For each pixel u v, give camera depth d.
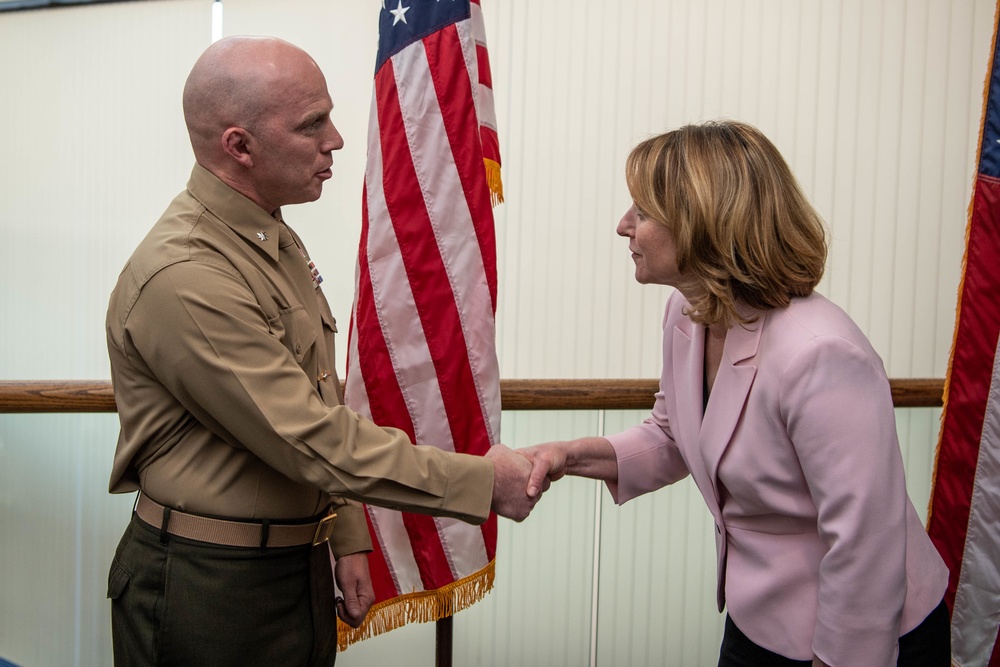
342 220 2.87
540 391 2.19
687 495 2.39
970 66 2.57
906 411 2.35
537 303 2.79
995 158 1.96
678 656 2.42
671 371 1.38
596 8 2.71
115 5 3.03
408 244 1.70
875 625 1.08
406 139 1.70
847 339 1.10
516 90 2.74
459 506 1.27
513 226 2.77
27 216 3.13
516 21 2.73
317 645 1.31
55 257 3.12
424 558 1.77
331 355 1.43
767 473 1.17
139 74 3.04
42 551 2.20
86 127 3.08
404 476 1.22
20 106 3.12
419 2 1.73
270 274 1.25
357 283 1.78
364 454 1.19
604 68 2.72
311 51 2.86
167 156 3.05
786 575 1.20
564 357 2.80
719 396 1.21
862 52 2.60
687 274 1.20
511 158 2.76
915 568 1.22
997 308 1.96
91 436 2.18
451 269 1.70
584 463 1.51
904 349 2.63
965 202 2.60
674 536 2.39
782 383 1.11
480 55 1.77
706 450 1.23
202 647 1.19
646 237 1.21
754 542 1.24
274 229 1.27
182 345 1.13
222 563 1.20
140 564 1.23
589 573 2.38
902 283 2.62
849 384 1.08
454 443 1.70
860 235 2.62
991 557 1.97
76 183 3.10
